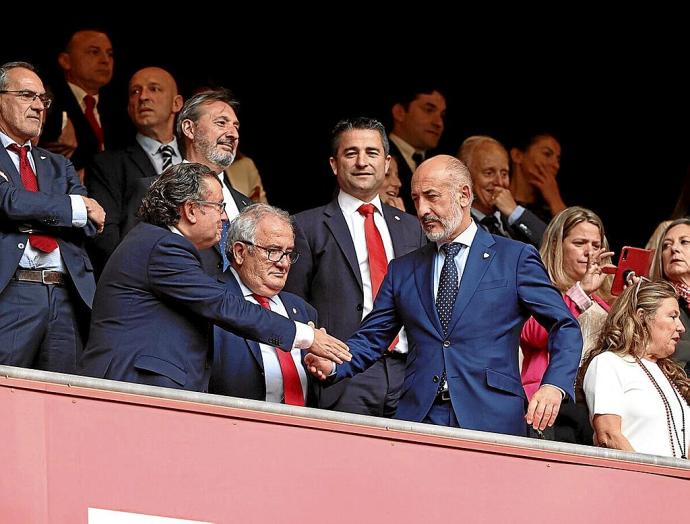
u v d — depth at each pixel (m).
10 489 9.98
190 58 18.81
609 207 19.97
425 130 17.58
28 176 12.95
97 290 11.50
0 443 10.02
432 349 12.02
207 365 11.57
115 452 10.23
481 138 16.11
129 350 11.21
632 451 11.80
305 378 12.31
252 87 19.11
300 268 13.56
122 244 11.52
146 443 10.30
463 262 12.18
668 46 20.48
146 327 11.28
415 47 19.77
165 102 15.29
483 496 10.96
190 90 18.78
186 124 13.68
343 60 19.42
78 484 10.11
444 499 10.88
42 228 12.64
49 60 17.70
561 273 13.77
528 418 11.49
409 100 17.59
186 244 11.42
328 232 13.66
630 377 12.28
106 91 16.86
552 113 20.09
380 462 10.78
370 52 19.53
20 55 17.62
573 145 20.08
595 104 20.12
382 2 19.56
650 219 19.98
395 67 19.66
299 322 12.11
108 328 11.33
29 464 10.05
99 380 10.30
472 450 11.02
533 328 13.05
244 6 19.00
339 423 10.73
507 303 11.98
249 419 10.55
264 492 10.48
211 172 11.75
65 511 10.05
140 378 11.15
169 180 11.63
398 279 12.38
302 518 10.52
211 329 11.67
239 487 10.43
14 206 12.45
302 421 10.66
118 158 14.99
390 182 15.70
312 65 19.34
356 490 10.68
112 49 17.83
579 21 20.50
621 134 20.09
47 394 10.17
